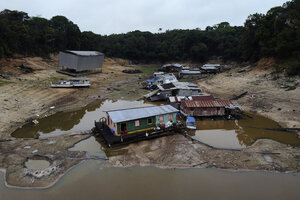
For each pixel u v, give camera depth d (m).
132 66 98.81
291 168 17.33
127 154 19.77
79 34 89.38
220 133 25.16
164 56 108.62
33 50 67.12
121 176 16.53
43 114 30.45
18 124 26.28
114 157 19.17
